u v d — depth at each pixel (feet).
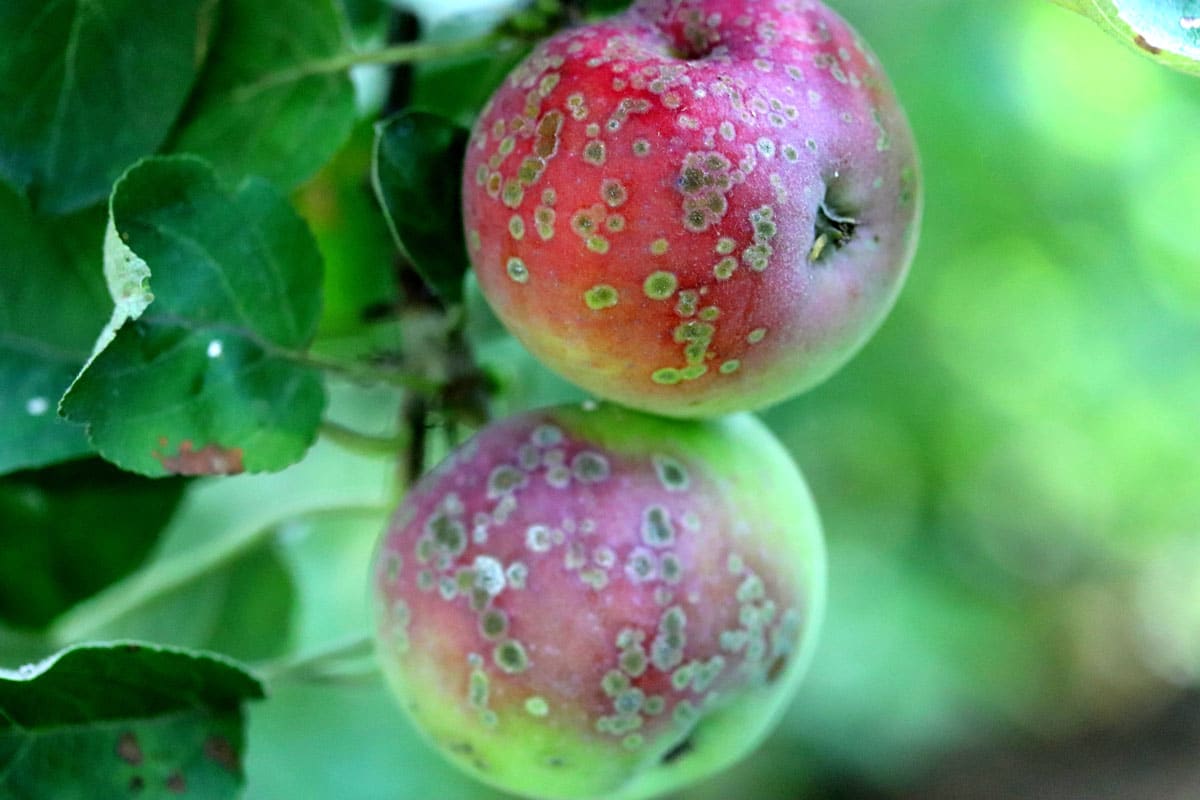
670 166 1.65
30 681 1.71
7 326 1.77
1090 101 3.59
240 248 1.73
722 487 1.76
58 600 1.91
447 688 1.74
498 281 1.70
